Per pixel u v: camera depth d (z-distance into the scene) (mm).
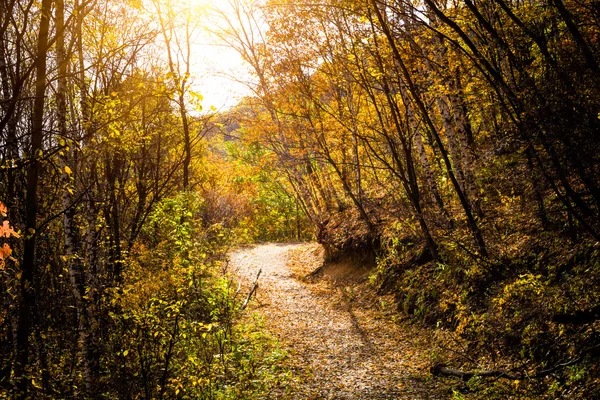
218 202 32438
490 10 9648
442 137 18562
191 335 8945
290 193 37281
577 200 8117
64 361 8844
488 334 9766
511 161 9750
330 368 10961
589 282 8273
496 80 8617
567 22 7023
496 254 11227
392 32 12469
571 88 7160
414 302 14039
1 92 8125
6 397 6109
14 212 7695
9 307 7715
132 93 7500
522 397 7352
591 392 6320
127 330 7891
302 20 16688
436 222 13891
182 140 17688
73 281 8852
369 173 22078
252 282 22125
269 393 9273
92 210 10039
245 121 22797
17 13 8500
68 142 6574
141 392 7703
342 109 20391
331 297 18641
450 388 8734
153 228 15141
